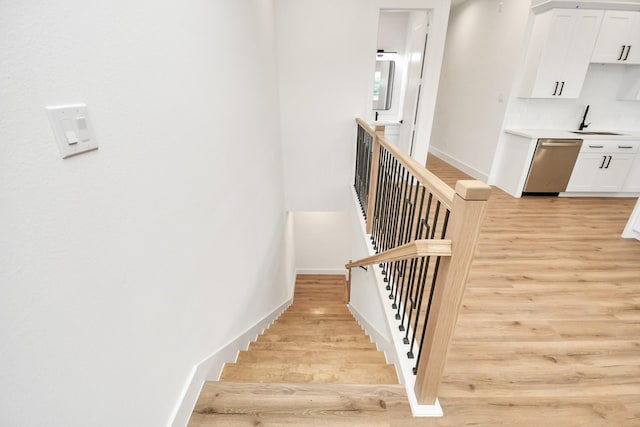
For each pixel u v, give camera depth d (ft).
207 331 4.86
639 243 9.45
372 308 7.97
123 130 2.77
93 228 2.43
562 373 5.06
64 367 2.19
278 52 11.78
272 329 9.20
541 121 13.85
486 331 5.95
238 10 6.47
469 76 16.53
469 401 4.49
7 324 1.77
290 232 16.10
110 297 2.65
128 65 2.82
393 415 4.16
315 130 13.03
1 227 1.73
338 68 12.07
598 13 11.30
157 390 3.43
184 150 4.01
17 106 1.80
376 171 8.46
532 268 8.11
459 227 3.25
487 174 15.06
